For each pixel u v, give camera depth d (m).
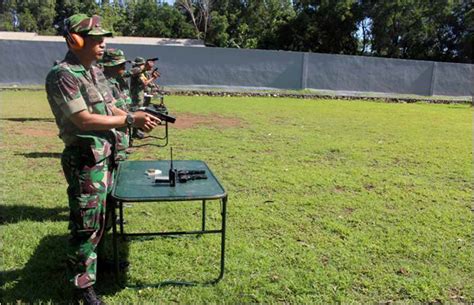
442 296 2.79
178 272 2.95
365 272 3.06
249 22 36.94
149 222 3.78
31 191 4.53
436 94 20.94
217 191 2.61
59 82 2.24
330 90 20.02
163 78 18.64
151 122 2.45
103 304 2.46
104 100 2.54
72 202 2.34
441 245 3.57
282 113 12.62
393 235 3.73
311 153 7.06
